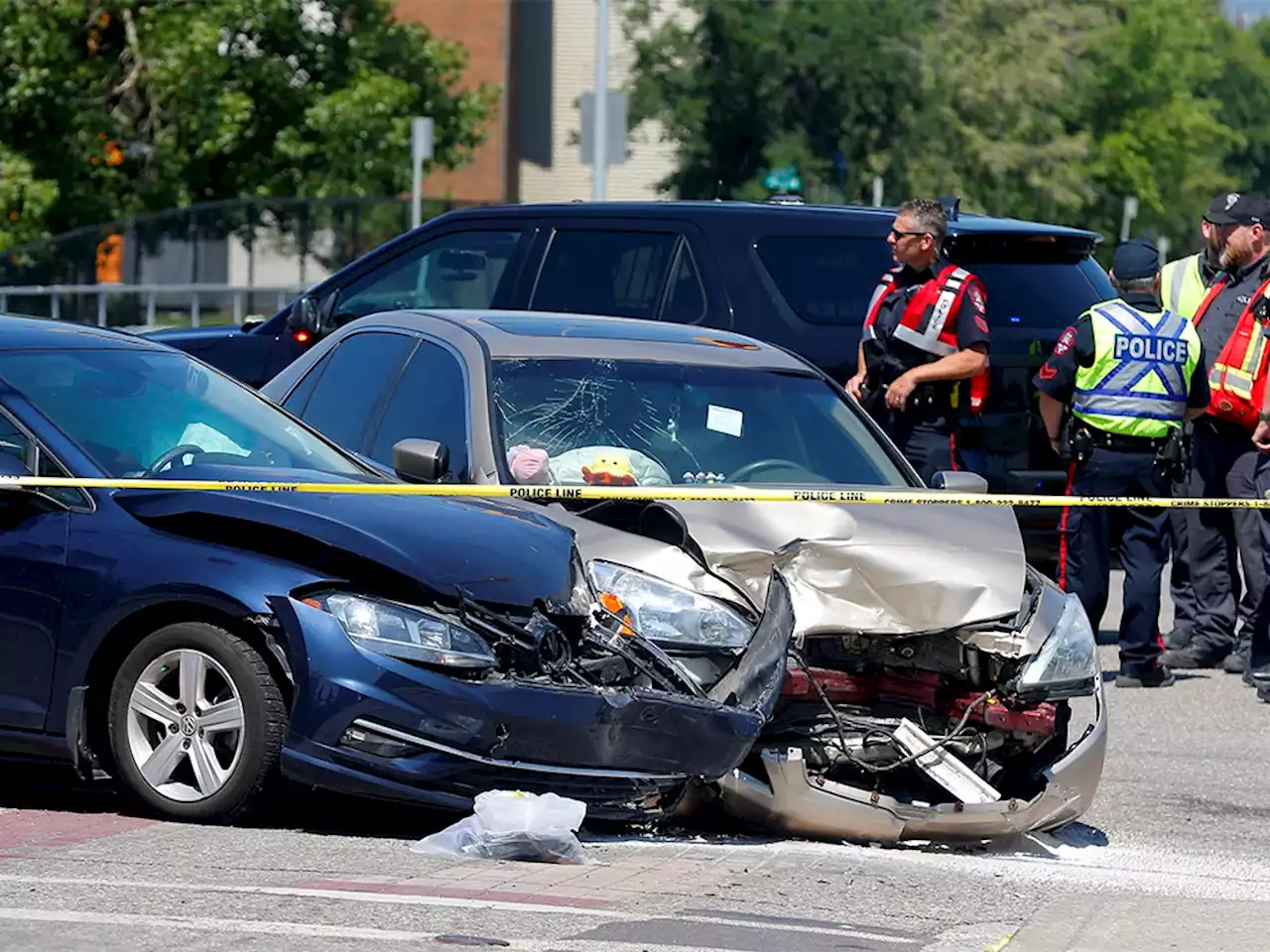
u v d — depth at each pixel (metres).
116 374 22.83
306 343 36.31
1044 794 20.81
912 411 31.08
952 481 24.83
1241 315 32.53
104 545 20.05
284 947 14.81
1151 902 18.28
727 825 20.70
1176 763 26.59
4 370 22.08
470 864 18.19
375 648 18.92
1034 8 130.00
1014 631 21.03
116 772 19.98
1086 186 134.50
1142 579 32.03
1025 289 33.22
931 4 125.19
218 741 19.64
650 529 21.72
